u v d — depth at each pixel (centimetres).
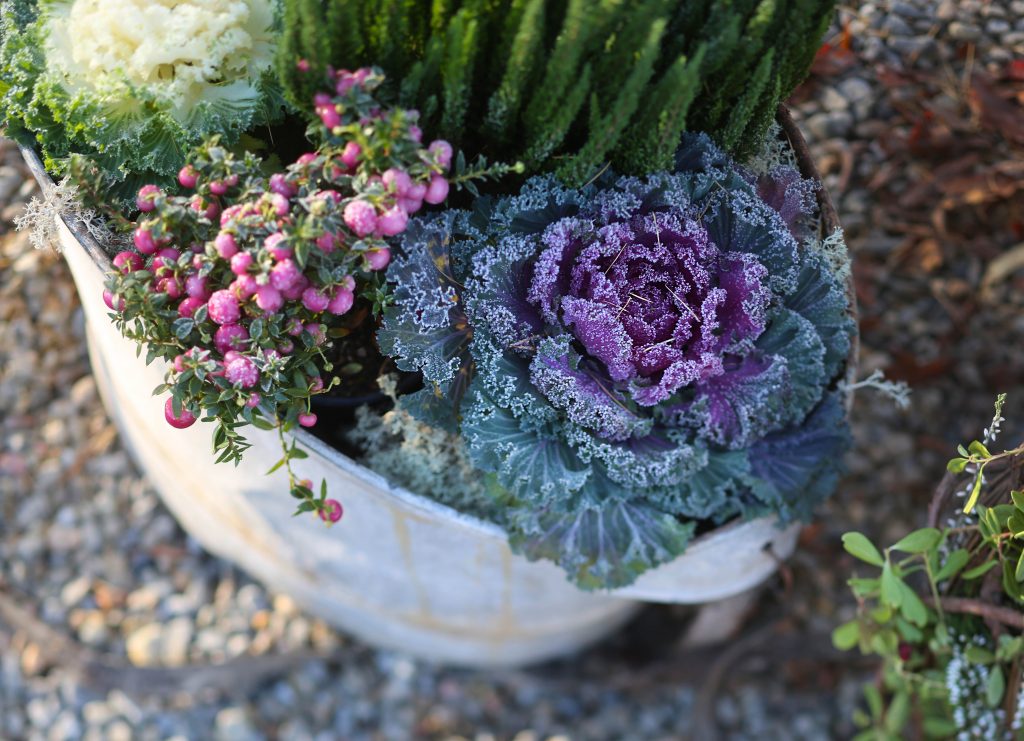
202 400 78
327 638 118
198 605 119
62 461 120
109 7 80
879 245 120
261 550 103
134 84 81
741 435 83
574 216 83
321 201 75
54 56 81
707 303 81
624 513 84
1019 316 118
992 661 92
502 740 117
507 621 102
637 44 78
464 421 81
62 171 83
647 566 84
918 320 119
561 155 83
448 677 118
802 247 86
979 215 120
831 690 117
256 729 116
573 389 81
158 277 79
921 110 119
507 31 78
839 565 118
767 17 78
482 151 85
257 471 90
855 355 87
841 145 120
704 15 81
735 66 81
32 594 118
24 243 119
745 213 84
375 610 104
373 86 76
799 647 116
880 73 119
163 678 116
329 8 76
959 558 88
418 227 81
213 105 82
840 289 86
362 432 89
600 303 80
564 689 117
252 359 77
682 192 82
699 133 84
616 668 117
